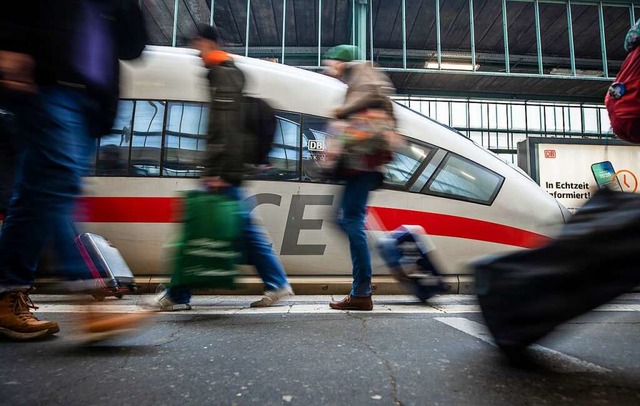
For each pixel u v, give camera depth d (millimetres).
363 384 1396
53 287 1790
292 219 4887
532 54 14391
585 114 14305
